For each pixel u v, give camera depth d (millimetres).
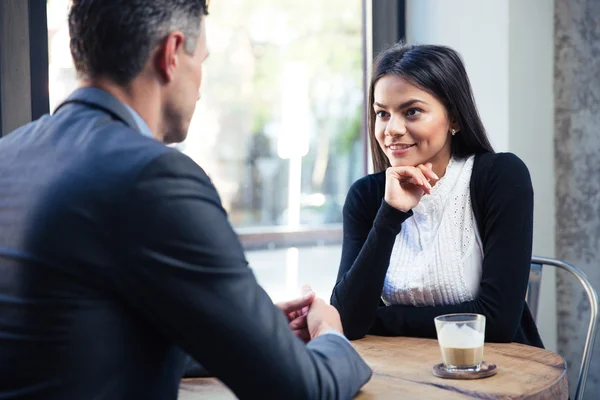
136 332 772
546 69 2330
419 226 1598
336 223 3018
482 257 1563
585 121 2393
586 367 1680
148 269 742
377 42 2426
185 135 972
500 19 2242
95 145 790
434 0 2398
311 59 2828
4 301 753
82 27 871
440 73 1558
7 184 800
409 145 1570
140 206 743
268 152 3078
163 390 813
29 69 1794
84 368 740
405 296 1565
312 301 1171
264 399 792
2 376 750
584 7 2365
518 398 1005
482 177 1578
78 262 739
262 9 2924
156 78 889
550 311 2395
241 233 3121
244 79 2992
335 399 861
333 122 2834
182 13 891
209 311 760
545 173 2350
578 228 2404
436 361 1226
